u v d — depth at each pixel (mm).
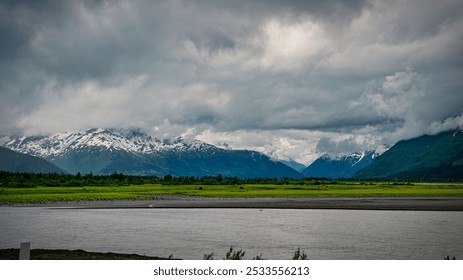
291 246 53625
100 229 68062
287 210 105375
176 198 143625
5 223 75812
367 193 167125
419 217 89375
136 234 62844
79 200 132500
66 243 54688
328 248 52125
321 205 117625
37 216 88562
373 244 55312
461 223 78125
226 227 71625
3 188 174250
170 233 64000
